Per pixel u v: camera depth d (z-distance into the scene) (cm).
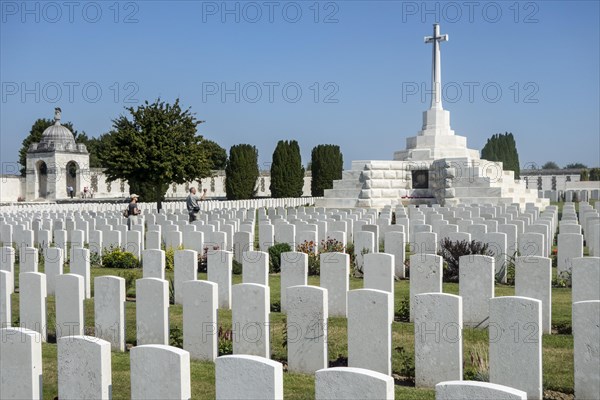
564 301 1094
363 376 490
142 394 574
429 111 3703
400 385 733
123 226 1947
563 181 6756
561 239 1270
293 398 681
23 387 611
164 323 851
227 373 532
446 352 706
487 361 751
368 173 3472
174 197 6000
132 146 3688
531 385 652
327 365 769
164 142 3688
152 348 564
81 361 589
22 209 3297
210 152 4109
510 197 3167
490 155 6112
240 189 5100
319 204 3612
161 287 850
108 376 586
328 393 504
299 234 1653
